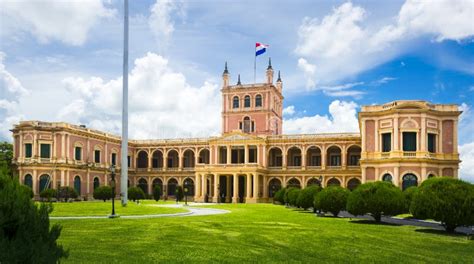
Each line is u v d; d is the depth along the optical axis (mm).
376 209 35562
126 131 55969
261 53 98562
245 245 21344
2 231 8430
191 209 56875
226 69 105500
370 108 70188
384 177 67312
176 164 111062
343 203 42688
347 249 20672
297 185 94625
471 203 27797
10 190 8984
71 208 46812
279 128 109375
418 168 64438
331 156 95312
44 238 9258
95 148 96750
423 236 26281
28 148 85312
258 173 91875
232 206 68375
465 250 20922
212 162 97500
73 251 18750
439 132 66688
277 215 44500
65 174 86312
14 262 8258
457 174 65625
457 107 66812
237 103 103625
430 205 28938
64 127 86625
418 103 65500
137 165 111500
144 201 84500
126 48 57969
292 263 17062
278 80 112812
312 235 25750
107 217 38156
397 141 65750
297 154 98000
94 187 95312
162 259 17328
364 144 69562
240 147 97688
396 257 18812
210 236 24531
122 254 18281
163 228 28344
